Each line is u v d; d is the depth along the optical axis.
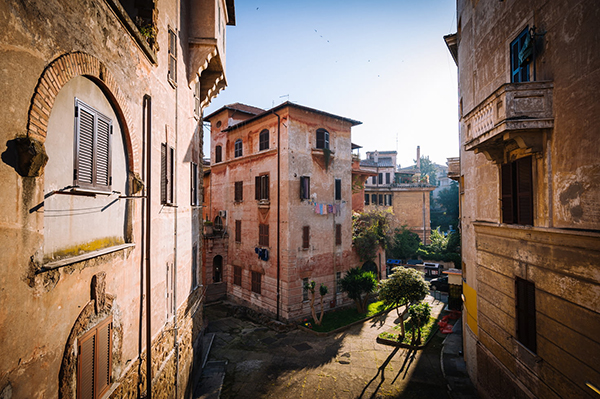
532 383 8.43
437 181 74.94
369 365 15.66
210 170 31.61
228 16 15.57
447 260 36.91
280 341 18.94
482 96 11.45
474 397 12.31
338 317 22.66
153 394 7.92
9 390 3.65
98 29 5.60
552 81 7.54
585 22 6.52
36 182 4.12
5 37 3.61
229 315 24.28
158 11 8.71
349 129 26.97
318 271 23.72
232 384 14.06
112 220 6.38
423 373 14.64
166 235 9.37
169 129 9.70
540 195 8.03
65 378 4.70
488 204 11.20
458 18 14.80
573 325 6.88
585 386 6.51
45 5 4.25
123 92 6.59
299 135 23.30
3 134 3.59
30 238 4.02
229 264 28.23
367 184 49.38
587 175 6.47
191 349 12.48
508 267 9.66
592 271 6.34
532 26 8.29
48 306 4.38
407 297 17.86
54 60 4.43
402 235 41.41
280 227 22.81
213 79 14.74
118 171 6.62
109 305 6.05
